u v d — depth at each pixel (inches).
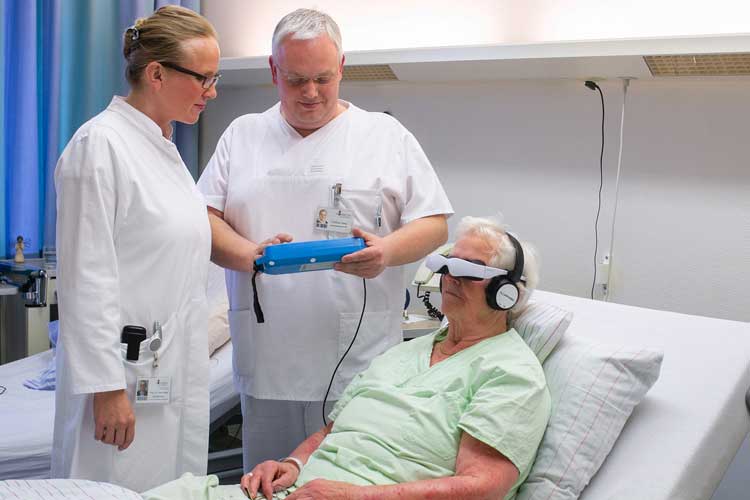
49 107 139.3
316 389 81.9
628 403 64.2
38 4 137.8
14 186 136.9
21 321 130.0
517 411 59.9
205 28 69.4
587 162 119.9
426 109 136.3
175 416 73.1
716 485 63.2
